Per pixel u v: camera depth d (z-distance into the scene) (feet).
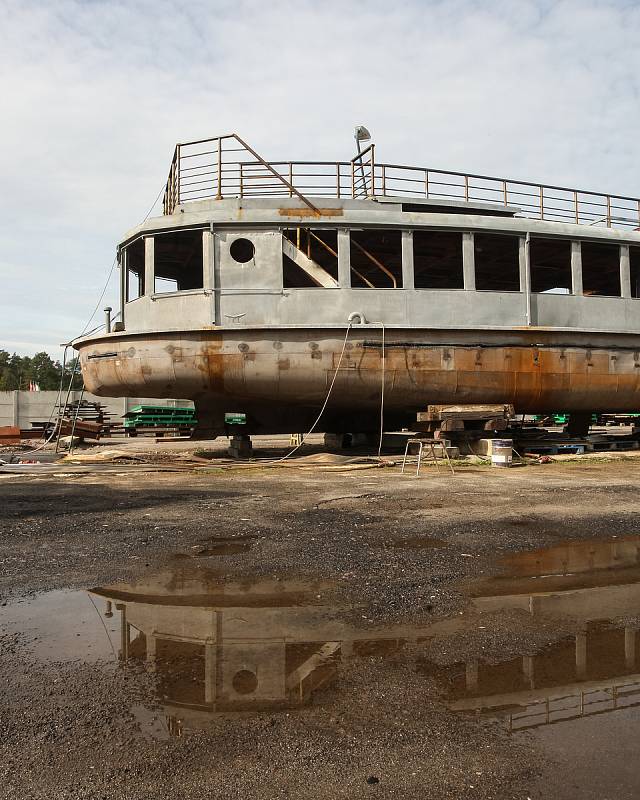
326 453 54.85
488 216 50.60
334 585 16.34
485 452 49.06
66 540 21.38
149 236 47.60
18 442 75.31
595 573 17.52
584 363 50.75
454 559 18.84
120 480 38.09
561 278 70.85
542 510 26.91
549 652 12.17
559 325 50.65
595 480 37.14
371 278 66.08
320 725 9.41
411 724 9.44
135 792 7.89
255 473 41.60
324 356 45.52
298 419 53.47
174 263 57.16
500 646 12.44
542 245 55.62
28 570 17.71
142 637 12.92
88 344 49.62
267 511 26.68
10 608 14.67
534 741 8.96
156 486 35.01
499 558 19.01
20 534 22.30
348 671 11.31
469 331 47.85
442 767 8.33
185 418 84.33
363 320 46.24
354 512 26.45
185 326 46.16
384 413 52.44
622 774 8.13
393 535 22.02
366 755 8.63
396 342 46.55
